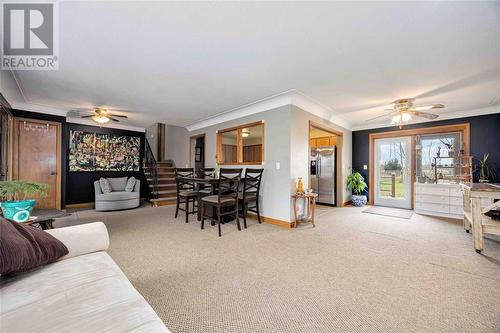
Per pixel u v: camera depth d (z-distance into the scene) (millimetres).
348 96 3648
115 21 1819
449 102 3912
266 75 2877
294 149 3748
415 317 1471
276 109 3895
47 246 1251
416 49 2223
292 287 1840
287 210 3666
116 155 6246
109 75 2889
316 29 1923
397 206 5414
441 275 2035
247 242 2916
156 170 5973
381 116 4891
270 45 2178
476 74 2777
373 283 1901
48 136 4461
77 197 5590
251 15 1748
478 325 1390
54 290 1019
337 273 2078
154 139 7891
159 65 2607
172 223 3877
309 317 1477
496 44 2109
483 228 2586
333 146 5672
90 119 5613
